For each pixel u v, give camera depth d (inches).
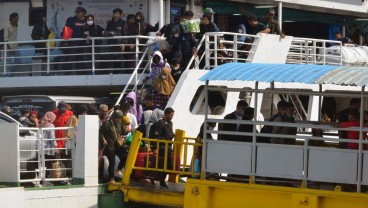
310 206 2005.4
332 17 3513.8
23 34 2992.1
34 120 2394.2
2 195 2021.4
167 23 2888.8
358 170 1988.2
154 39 2610.7
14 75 2925.7
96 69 2694.4
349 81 1998.0
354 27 3592.5
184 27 2615.7
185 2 3002.0
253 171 2066.9
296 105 2787.9
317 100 2780.5
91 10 2920.8
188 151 2472.9
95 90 2829.7
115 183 2230.6
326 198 2001.7
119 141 2244.1
